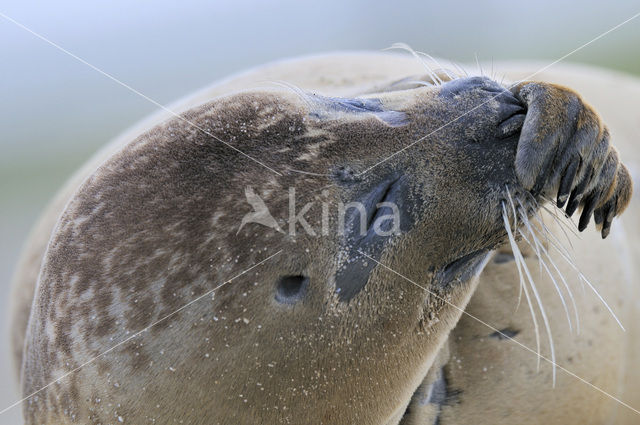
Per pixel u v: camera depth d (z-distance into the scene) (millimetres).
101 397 4141
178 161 4125
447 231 4133
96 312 4133
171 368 4125
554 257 4324
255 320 4117
